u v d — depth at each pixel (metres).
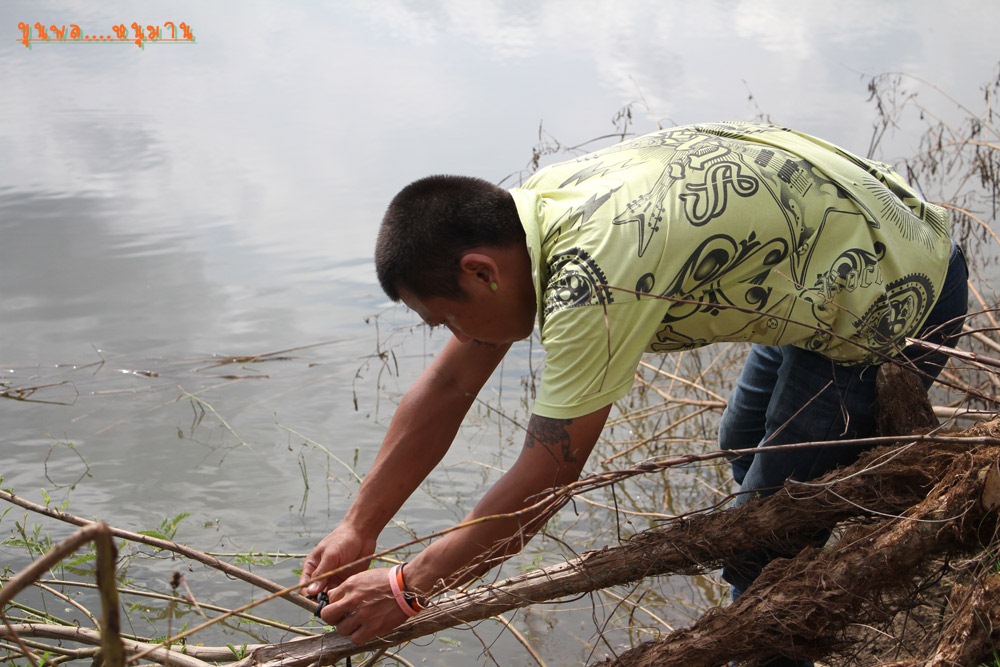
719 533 2.37
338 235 7.19
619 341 2.00
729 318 2.15
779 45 11.62
